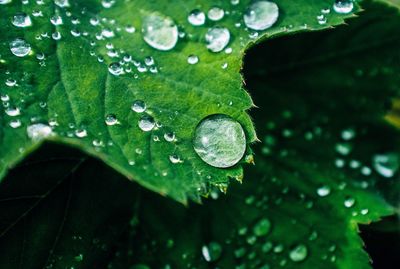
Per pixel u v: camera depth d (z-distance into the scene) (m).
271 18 0.10
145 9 0.10
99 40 0.09
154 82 0.09
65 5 0.10
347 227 0.10
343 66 0.12
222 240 0.10
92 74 0.09
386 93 0.12
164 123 0.09
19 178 0.10
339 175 0.11
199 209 0.10
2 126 0.09
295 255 0.10
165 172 0.09
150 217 0.10
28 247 0.09
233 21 0.09
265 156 0.11
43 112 0.09
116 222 0.10
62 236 0.10
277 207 0.11
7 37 0.09
